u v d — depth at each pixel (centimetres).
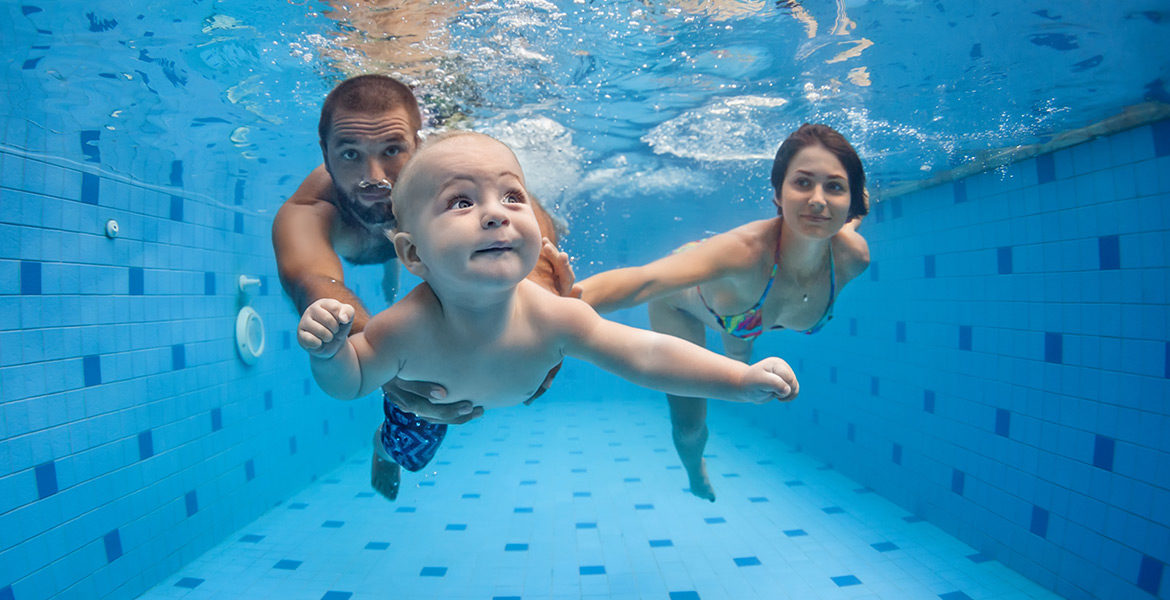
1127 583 343
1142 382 342
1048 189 415
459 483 639
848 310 666
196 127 439
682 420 427
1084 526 372
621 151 666
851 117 497
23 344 323
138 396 404
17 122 323
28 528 320
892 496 570
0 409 309
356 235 305
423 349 162
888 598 393
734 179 787
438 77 416
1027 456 418
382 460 301
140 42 327
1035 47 349
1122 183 361
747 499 578
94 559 360
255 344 554
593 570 438
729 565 443
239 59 362
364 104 256
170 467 432
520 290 166
